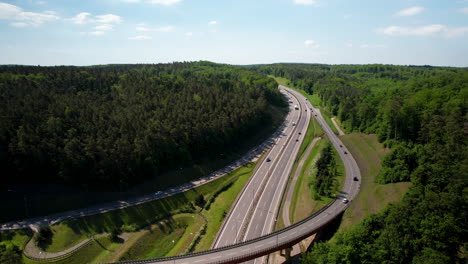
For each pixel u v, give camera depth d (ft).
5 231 309.63
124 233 325.62
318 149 520.83
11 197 342.23
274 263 273.75
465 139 312.91
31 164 355.97
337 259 219.00
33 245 296.30
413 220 223.92
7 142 358.23
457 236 207.31
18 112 393.91
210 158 480.23
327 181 371.56
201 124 472.44
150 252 307.99
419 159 312.09
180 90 628.28
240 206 364.38
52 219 328.49
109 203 361.30
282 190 397.39
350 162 442.50
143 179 400.47
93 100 490.90
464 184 233.55
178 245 313.53
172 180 416.87
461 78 558.97
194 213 365.20
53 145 361.92
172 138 439.63
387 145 416.67
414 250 214.90
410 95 530.68
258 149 547.49
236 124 531.50
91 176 366.22
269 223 327.67
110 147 381.40
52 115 404.77
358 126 557.74
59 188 362.53
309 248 285.64
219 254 247.91
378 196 311.27
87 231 320.70
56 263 280.51
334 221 308.19
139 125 423.23
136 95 540.11
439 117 348.18
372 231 244.42
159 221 349.41
